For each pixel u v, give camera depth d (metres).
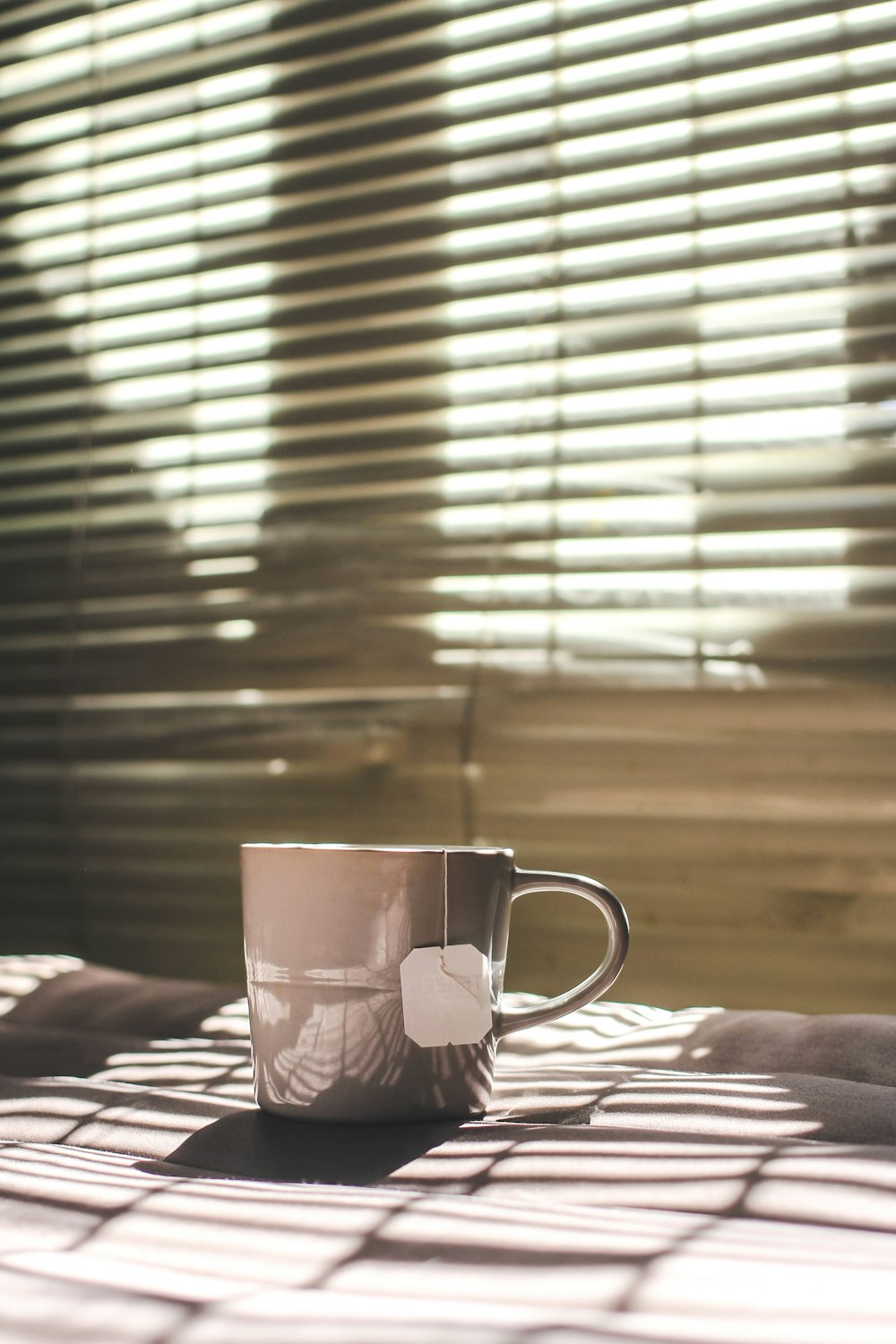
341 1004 0.65
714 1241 0.52
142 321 1.43
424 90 1.29
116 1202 0.57
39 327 1.49
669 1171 0.58
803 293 1.12
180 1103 0.68
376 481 1.28
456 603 1.23
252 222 1.37
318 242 1.33
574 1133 0.62
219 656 1.35
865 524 1.08
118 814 1.38
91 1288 0.50
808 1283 0.49
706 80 1.17
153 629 1.38
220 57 1.40
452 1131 0.64
